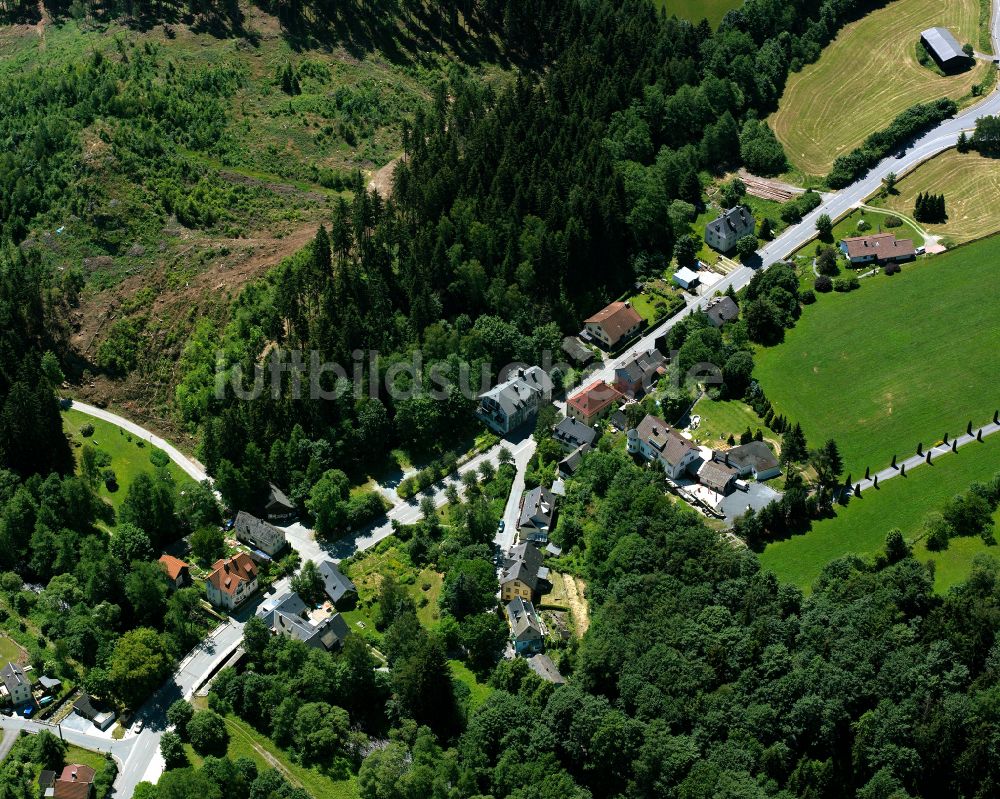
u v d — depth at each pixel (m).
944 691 194.62
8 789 191.75
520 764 196.50
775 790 189.12
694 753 192.62
